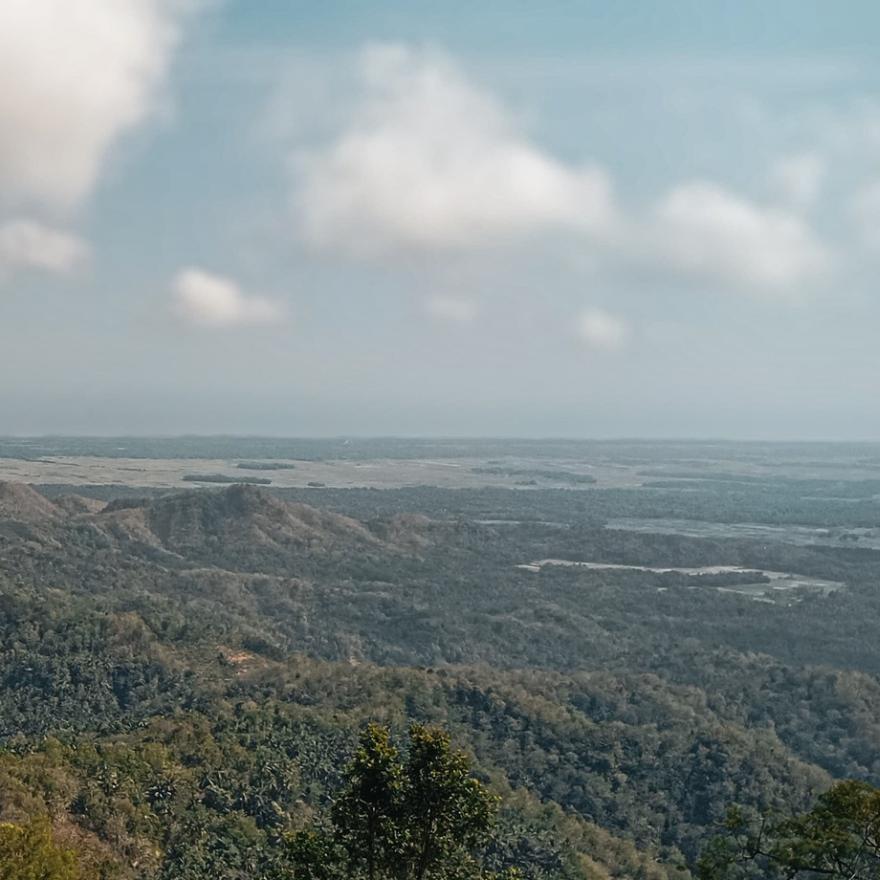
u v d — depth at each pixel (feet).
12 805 192.54
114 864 185.88
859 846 91.71
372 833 103.81
